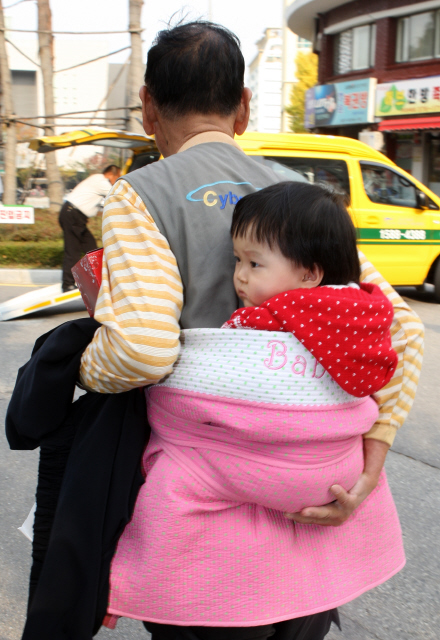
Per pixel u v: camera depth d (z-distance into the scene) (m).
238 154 1.35
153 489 1.16
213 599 1.12
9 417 1.31
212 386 1.12
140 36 9.67
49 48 11.57
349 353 1.10
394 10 16.73
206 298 1.21
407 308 1.40
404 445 3.84
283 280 1.17
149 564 1.12
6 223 10.28
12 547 2.70
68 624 1.17
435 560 2.72
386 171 7.30
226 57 1.31
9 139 11.72
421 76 16.38
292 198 1.16
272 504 1.13
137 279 1.11
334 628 2.31
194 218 1.21
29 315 7.13
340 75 19.00
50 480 1.29
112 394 1.25
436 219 7.61
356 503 1.21
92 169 15.95
